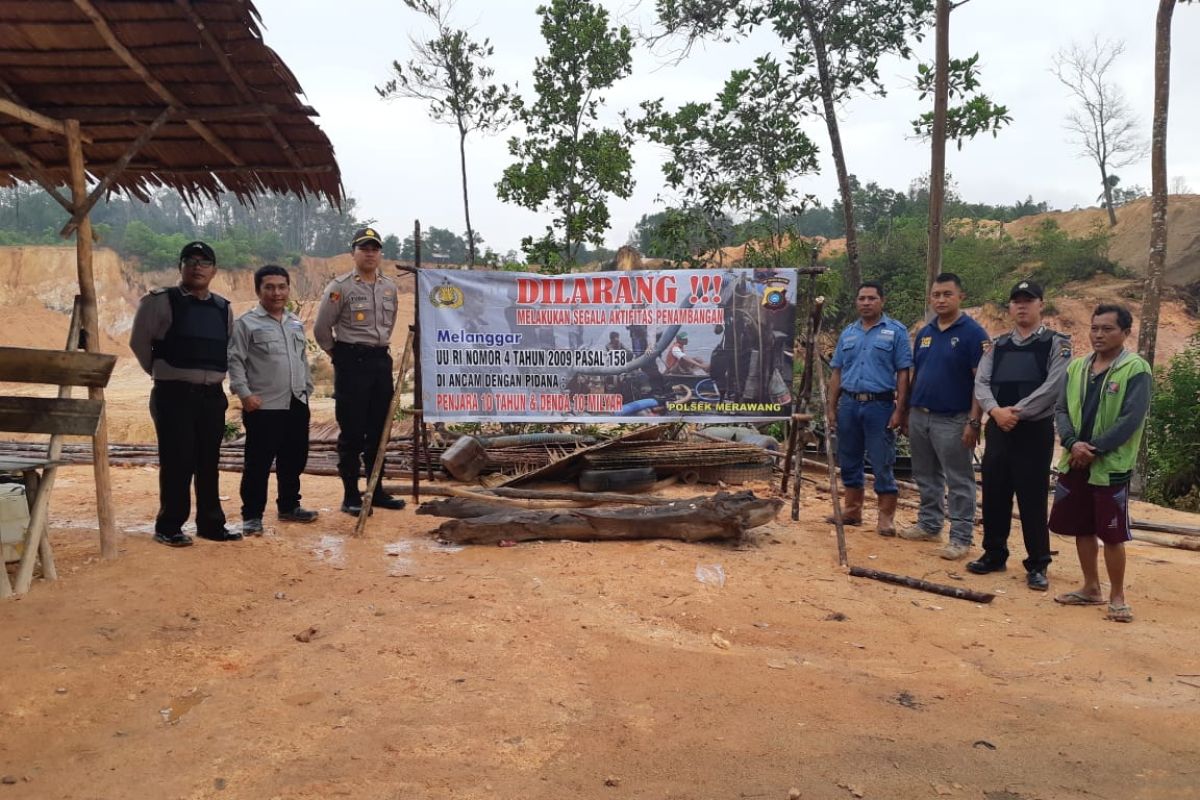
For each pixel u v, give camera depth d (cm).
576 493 700
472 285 725
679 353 723
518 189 1470
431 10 1566
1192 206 4644
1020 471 580
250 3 411
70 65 474
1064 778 314
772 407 720
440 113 1614
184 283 541
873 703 375
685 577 545
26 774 291
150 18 428
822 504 845
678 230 1577
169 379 534
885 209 5778
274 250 8144
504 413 732
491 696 364
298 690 363
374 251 664
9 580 446
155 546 536
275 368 616
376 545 608
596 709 358
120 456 1008
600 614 473
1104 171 5366
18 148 566
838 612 499
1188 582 611
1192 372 1520
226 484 857
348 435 684
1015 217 7956
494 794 288
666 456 877
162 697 354
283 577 520
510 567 555
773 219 1623
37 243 7756
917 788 303
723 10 1459
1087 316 3812
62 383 475
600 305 725
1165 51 1259
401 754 312
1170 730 356
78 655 380
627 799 289
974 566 609
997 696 388
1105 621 506
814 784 303
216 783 288
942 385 648
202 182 620
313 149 564
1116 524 506
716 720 351
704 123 1548
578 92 1494
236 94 498
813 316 712
